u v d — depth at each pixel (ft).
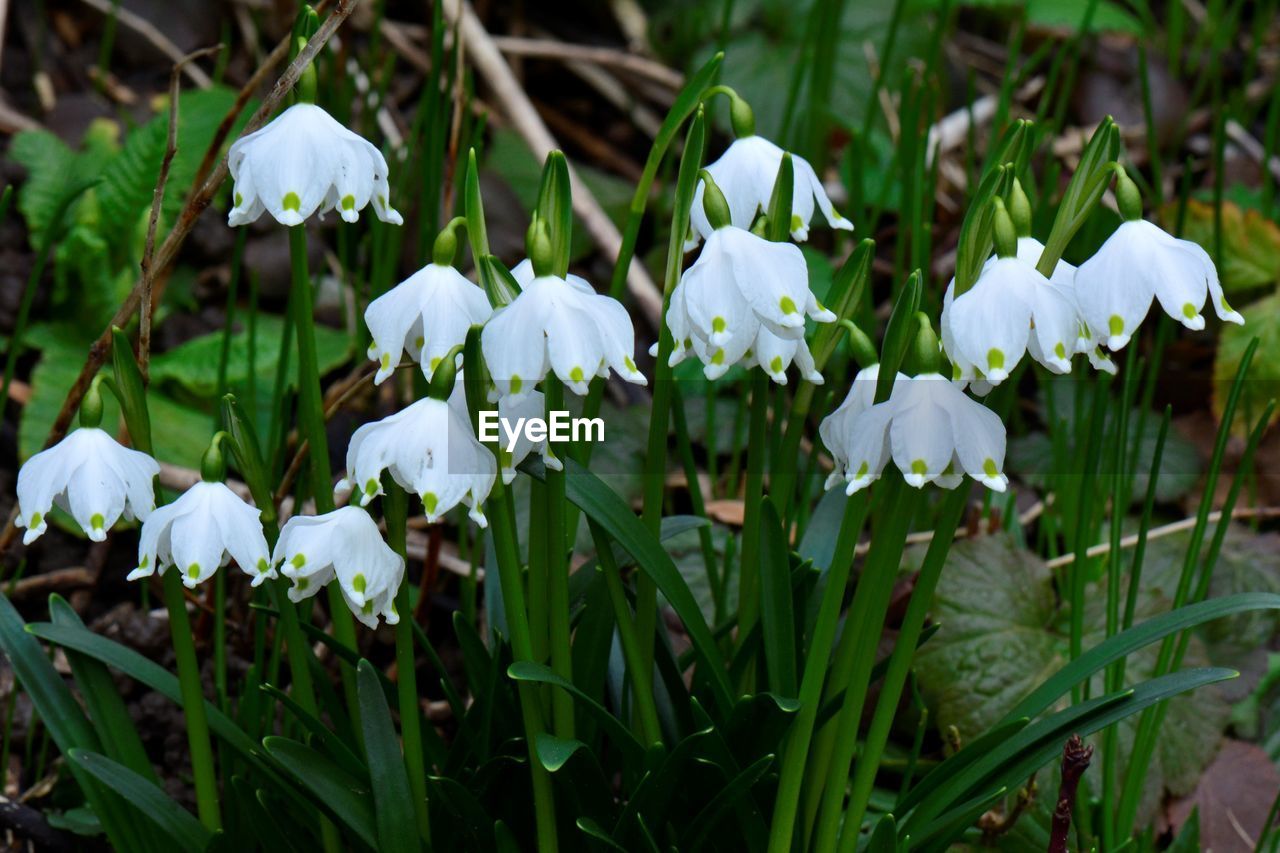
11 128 2.66
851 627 1.68
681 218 1.63
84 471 1.60
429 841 1.71
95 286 2.27
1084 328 1.58
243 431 1.62
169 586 1.67
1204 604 1.69
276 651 1.87
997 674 1.98
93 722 1.73
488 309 1.60
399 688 1.67
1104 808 1.85
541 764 1.67
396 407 2.28
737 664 1.76
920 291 1.56
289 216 1.59
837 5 2.68
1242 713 2.03
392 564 1.59
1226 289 2.48
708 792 1.73
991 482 1.54
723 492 2.27
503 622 1.82
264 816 1.73
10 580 2.10
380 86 2.33
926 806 1.69
